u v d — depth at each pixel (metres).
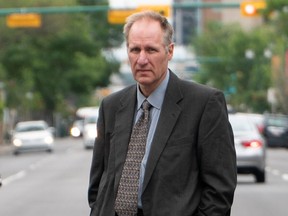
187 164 6.62
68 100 127.75
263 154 26.20
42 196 23.41
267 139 58.56
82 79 84.56
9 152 60.72
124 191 6.68
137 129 6.78
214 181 6.62
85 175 32.25
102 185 6.86
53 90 83.56
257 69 100.38
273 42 89.25
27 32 77.00
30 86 79.25
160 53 6.68
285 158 44.75
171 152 6.62
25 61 76.31
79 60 83.44
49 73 82.38
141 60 6.65
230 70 106.31
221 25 131.25
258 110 99.00
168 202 6.55
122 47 113.38
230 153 6.69
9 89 79.00
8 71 77.06
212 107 6.69
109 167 6.81
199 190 6.67
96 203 6.88
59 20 78.00
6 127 82.56
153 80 6.69
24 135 55.22
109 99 6.99
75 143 75.88
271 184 26.58
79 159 45.69
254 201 21.48
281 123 59.12
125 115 6.86
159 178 6.57
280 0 65.81
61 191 24.97
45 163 42.41
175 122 6.68
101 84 111.44
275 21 73.12
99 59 90.44
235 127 26.39
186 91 6.76
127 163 6.71
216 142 6.64
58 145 70.31
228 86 108.25
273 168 35.78
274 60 79.94
